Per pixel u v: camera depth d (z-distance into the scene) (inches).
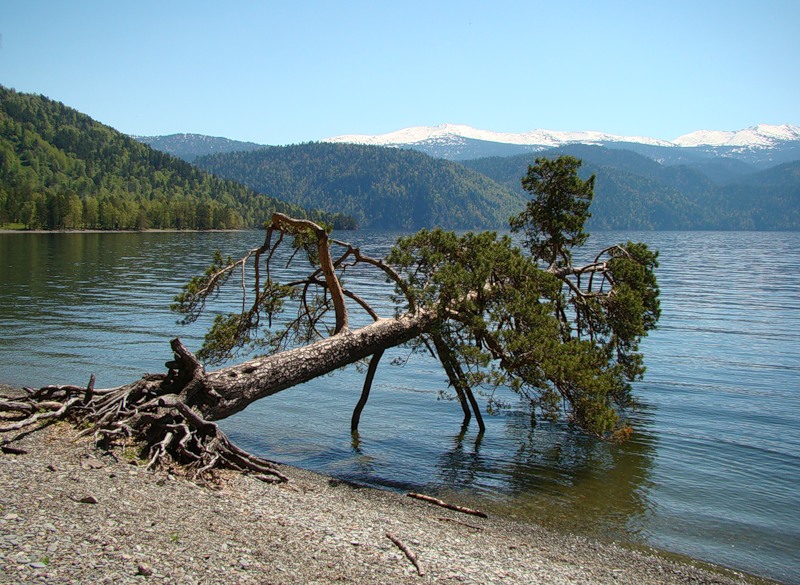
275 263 2593.5
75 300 1339.8
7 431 358.9
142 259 2610.7
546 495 395.5
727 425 569.9
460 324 521.0
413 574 255.4
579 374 451.5
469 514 356.8
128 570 213.6
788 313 1369.3
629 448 500.7
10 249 3058.6
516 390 459.8
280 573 235.0
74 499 270.8
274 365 436.1
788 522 362.9
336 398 644.7
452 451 484.4
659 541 333.1
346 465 441.4
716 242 6220.5
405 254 525.0
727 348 976.9
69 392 405.7
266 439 497.4
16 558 208.8
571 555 307.3
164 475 325.1
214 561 234.2
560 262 694.5
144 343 889.5
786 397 677.9
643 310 584.4
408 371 789.9
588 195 669.9
